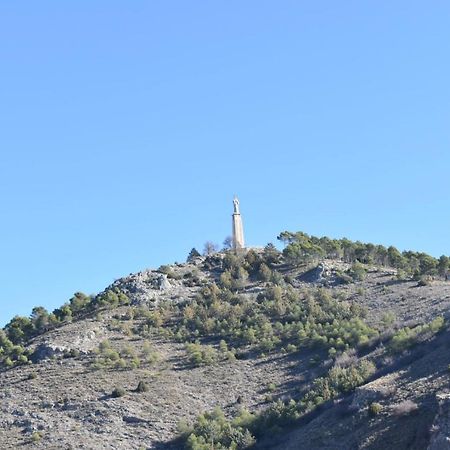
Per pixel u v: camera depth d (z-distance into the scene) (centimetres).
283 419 10862
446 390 8756
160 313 15362
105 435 11394
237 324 14662
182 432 11275
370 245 18300
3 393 12675
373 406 9119
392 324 13538
